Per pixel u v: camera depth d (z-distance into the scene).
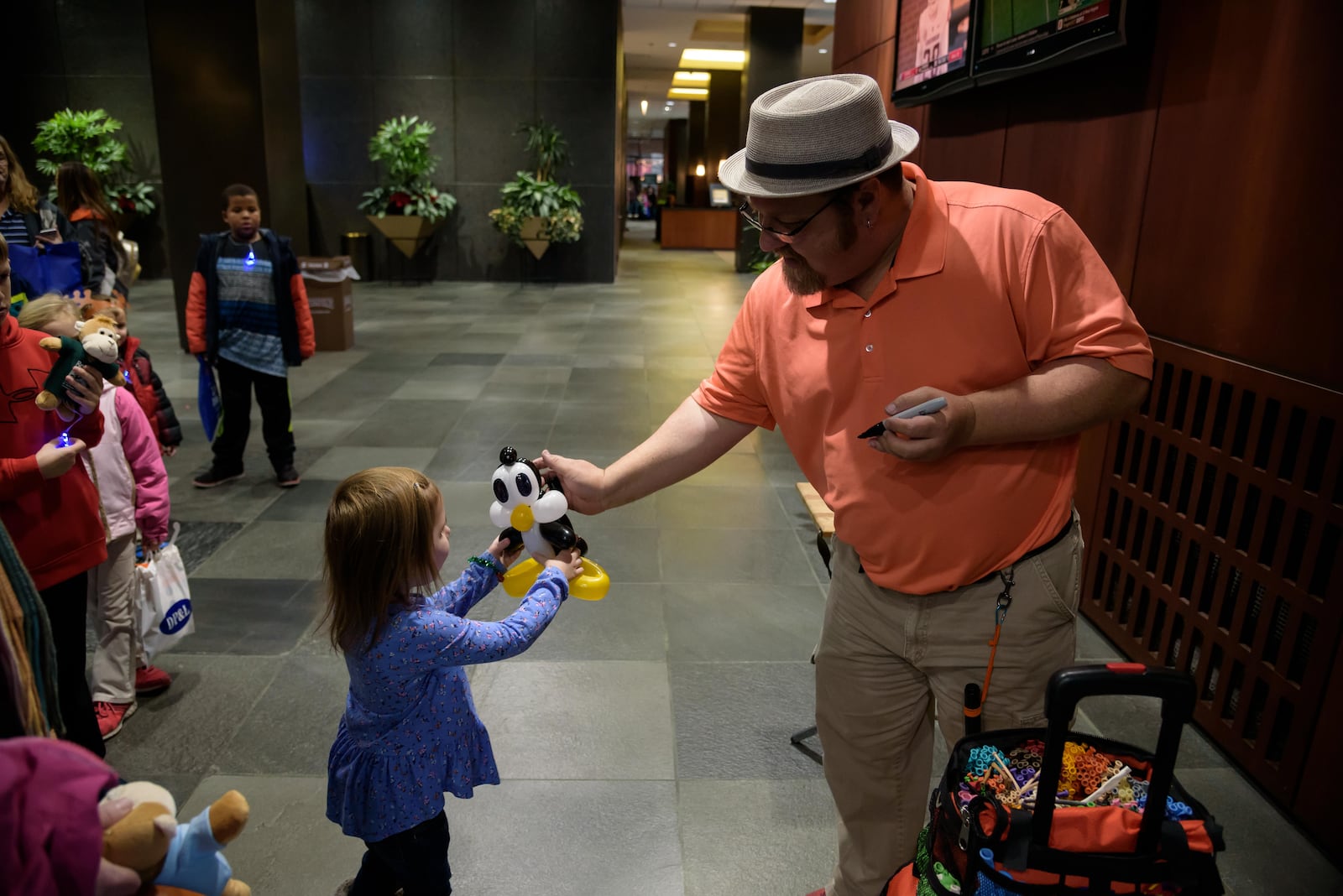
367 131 15.12
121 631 2.82
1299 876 2.30
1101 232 3.36
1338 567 2.29
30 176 15.30
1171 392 3.02
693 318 11.81
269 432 5.04
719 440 1.91
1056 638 1.59
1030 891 1.12
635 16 18.42
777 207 1.42
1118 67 3.21
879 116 1.38
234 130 8.54
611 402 7.22
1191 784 2.65
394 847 1.83
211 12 8.26
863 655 1.73
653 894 2.23
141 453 2.77
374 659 1.71
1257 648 2.62
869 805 1.85
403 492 1.67
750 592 3.90
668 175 39.56
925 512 1.54
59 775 0.84
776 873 2.30
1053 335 1.46
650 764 2.72
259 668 3.24
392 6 14.69
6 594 1.18
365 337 10.01
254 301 4.83
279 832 2.42
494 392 7.48
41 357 2.14
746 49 17.77
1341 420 2.26
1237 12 2.62
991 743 1.33
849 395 1.60
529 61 14.90
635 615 3.68
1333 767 2.33
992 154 4.23
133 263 4.48
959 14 4.16
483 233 15.51
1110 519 3.48
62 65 14.84
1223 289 2.73
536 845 2.38
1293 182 2.43
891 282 1.49
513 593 1.91
